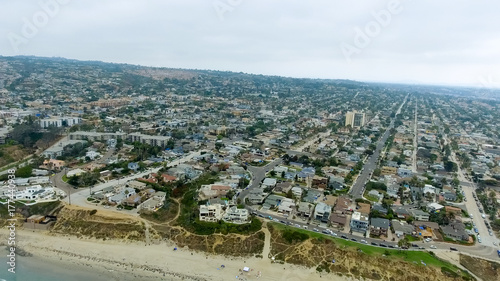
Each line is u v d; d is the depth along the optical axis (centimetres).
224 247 13112
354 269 12000
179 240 13550
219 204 15212
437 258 12556
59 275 11725
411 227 14438
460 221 15388
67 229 14225
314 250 12775
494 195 18738
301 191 17975
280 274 11906
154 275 11819
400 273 11762
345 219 14775
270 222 14475
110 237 13762
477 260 12606
